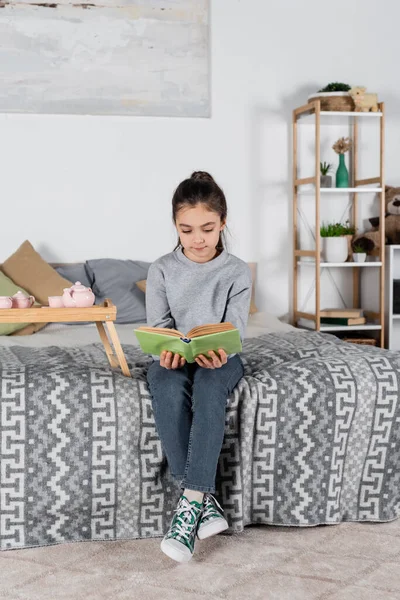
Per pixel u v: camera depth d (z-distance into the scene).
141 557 1.89
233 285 2.15
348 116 3.84
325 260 4.01
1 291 3.22
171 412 1.95
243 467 2.05
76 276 3.59
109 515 2.01
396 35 4.08
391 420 2.16
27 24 3.68
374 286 3.99
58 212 3.75
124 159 3.81
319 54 3.99
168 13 3.81
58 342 2.83
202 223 2.04
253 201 3.98
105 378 2.04
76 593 1.69
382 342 3.87
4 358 2.25
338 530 2.10
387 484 2.18
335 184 4.05
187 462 1.88
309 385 2.10
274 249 4.03
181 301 2.14
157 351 1.98
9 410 1.95
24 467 1.96
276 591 1.70
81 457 1.98
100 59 3.76
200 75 3.87
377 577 1.78
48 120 3.71
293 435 2.09
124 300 3.47
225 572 1.80
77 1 3.71
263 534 2.06
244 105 3.93
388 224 4.00
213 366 1.96
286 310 4.07
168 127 3.84
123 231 3.83
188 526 1.82
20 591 1.70
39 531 1.97
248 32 3.90
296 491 2.10
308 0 3.96
